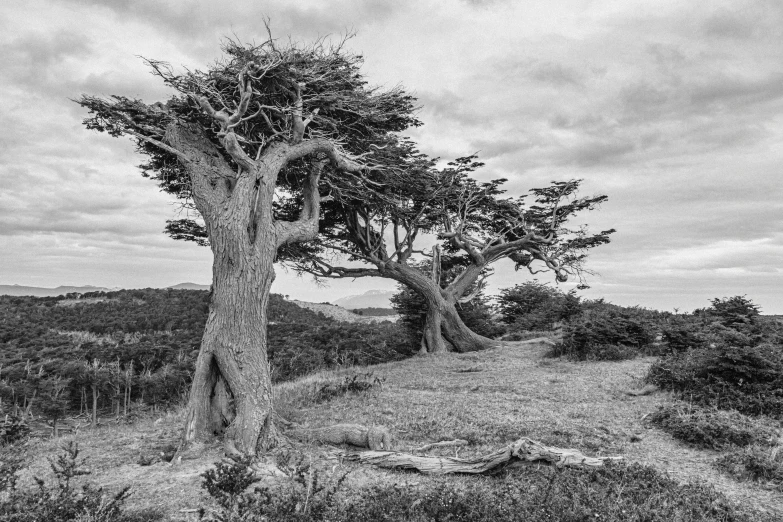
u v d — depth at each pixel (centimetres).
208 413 1036
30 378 3322
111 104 1344
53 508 540
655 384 1382
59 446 1076
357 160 1731
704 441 939
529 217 2903
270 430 1002
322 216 2422
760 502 684
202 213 1184
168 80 1345
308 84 1462
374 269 2744
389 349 3056
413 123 1836
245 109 1199
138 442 1091
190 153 1315
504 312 3750
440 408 1266
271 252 1155
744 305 2095
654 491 653
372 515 566
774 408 1095
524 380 1661
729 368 1236
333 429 1008
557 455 791
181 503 691
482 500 605
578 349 2136
